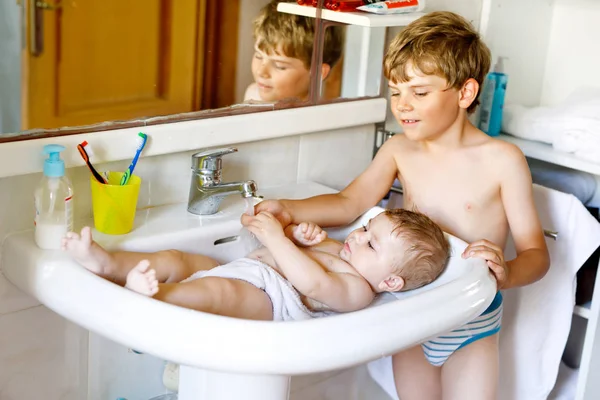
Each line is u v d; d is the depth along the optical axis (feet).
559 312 5.63
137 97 4.40
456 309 3.62
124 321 3.20
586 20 6.68
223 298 3.74
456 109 4.66
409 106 4.51
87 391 4.62
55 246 3.79
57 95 4.15
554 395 6.47
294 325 3.13
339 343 3.17
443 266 4.29
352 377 6.10
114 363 4.70
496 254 4.15
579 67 6.82
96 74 4.23
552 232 5.44
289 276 3.92
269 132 4.89
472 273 3.91
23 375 4.30
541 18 6.78
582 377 5.91
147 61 4.39
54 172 3.78
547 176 6.27
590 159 5.89
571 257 5.50
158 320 3.14
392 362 5.44
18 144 3.84
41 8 4.04
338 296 4.00
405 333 3.38
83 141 4.02
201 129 4.54
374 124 5.71
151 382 4.94
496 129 6.45
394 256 4.12
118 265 3.73
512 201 4.76
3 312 4.09
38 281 3.65
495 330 4.93
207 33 4.59
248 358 3.04
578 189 6.17
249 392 3.82
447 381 4.99
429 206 4.92
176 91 4.51
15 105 4.01
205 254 4.39
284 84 4.98
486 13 6.23
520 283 4.50
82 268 3.59
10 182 3.94
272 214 4.45
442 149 4.87
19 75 4.01
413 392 5.32
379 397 6.36
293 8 4.89
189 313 3.13
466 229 4.81
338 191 5.35
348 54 5.30
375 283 4.21
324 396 5.97
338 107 5.27
